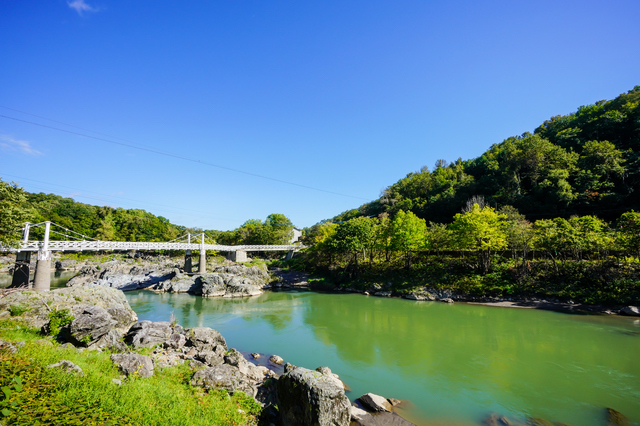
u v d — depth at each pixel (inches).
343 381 744.3
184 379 577.6
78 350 634.2
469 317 1398.9
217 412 446.3
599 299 1482.5
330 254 2925.7
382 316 1464.1
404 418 577.6
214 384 554.6
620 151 2874.0
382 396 665.0
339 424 425.4
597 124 3425.2
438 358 895.1
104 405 379.6
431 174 5177.2
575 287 1606.8
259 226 4495.6
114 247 2564.0
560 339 1038.4
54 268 3607.3
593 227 1798.7
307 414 425.1
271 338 1107.3
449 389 698.2
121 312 985.5
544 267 1796.3
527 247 1862.7
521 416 584.1
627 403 624.7
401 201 4429.1
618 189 2701.8
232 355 751.1
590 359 861.2
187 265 3083.2
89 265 3161.9
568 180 2970.0
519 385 713.0
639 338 1035.9
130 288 2598.4
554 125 4311.0
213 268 3070.9
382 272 2405.3
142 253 4328.3
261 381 669.3
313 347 1003.3
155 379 545.0
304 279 2893.7
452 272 2081.7
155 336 816.9
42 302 929.5
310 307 1736.0
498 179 3484.3
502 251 2118.6
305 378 460.1
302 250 3708.2
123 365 563.8
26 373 418.9
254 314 1545.3
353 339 1088.2
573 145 3496.6
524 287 1732.3
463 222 2011.6
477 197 3213.6
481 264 2007.9
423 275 2160.4
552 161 3142.2
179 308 1717.5
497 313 1465.3
